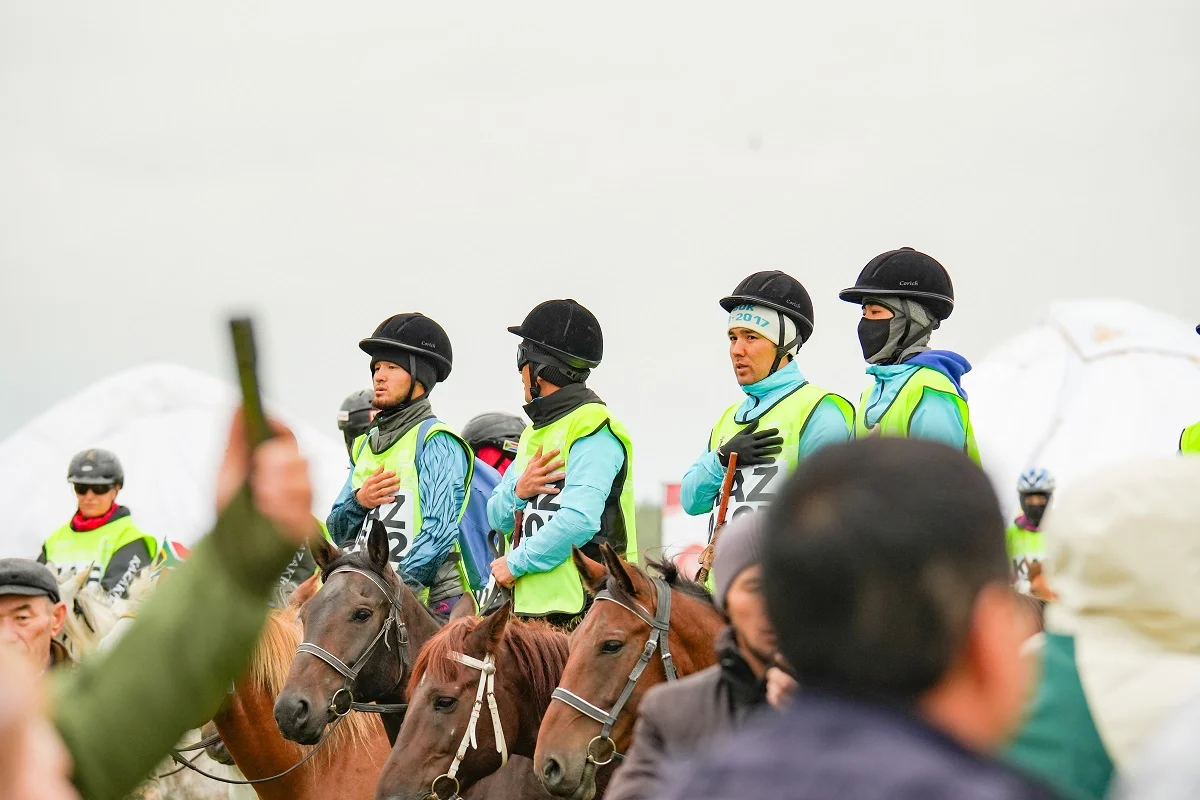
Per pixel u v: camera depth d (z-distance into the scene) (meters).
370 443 15.34
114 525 20.52
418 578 14.34
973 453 12.36
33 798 2.89
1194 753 3.61
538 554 12.66
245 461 3.40
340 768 12.26
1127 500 4.63
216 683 3.61
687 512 13.04
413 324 15.28
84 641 13.58
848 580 3.06
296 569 16.34
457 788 10.77
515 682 11.09
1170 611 4.58
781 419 12.48
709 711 6.88
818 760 2.94
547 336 13.47
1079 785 4.65
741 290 12.84
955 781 2.85
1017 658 3.16
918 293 12.69
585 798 9.88
